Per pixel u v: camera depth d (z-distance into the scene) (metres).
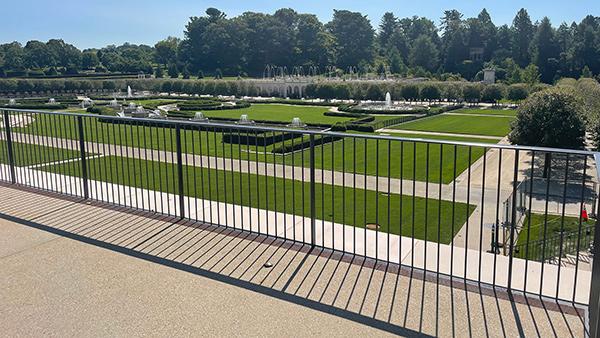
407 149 27.52
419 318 3.65
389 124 44.94
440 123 46.44
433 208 15.64
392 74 123.06
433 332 3.46
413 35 152.88
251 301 3.92
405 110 56.66
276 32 134.12
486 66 114.88
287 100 77.31
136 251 4.98
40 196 7.20
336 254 4.89
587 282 4.25
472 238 13.12
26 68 132.12
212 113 57.47
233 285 4.20
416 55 128.50
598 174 2.90
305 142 27.83
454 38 129.50
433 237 13.04
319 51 134.62
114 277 4.38
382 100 77.38
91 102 67.62
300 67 133.62
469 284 4.22
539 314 3.69
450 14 144.00
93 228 5.72
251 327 3.53
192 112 57.34
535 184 20.47
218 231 5.60
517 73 93.31
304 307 3.81
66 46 145.00
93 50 165.50
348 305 3.85
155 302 3.92
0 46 130.50
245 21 135.75
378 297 3.98
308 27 134.25
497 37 128.25
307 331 3.47
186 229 5.68
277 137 28.58
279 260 4.74
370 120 47.50
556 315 3.67
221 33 134.12
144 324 3.60
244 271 4.49
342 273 4.44
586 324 3.40
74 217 6.14
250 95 92.12
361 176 19.77
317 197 16.25
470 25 130.12
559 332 3.43
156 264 4.65
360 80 96.19
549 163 4.03
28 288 4.18
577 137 25.75
